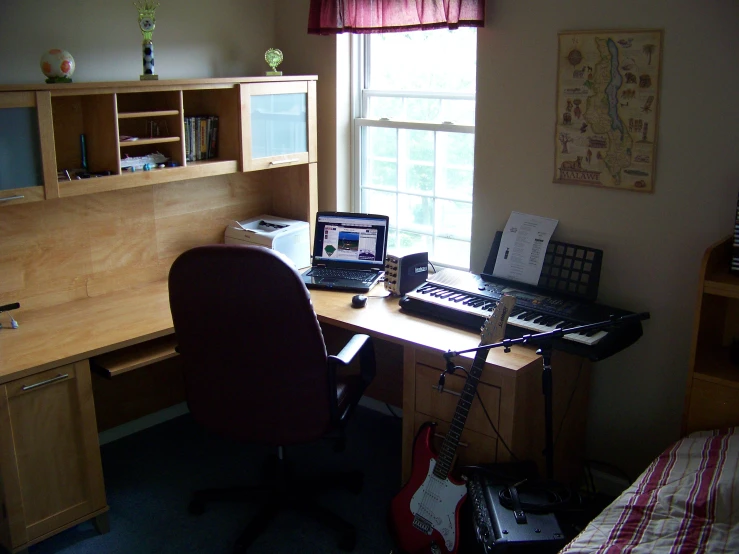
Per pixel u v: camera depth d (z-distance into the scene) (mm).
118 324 2785
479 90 2949
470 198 3271
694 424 2326
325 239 3285
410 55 3355
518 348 2461
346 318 2762
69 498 2605
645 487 1978
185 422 3547
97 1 2945
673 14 2438
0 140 2482
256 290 2186
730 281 2215
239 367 2350
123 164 2881
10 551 2480
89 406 2588
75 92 2625
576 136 2727
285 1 3559
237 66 3506
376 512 2836
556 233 2867
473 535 2283
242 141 3176
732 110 2387
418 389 2602
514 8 2777
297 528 2746
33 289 2926
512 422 2352
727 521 1771
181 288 2252
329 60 3455
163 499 2928
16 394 2383
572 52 2666
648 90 2531
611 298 2777
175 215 3354
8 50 2723
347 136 3588
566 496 2236
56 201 2928
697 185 2502
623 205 2676
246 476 3084
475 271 3152
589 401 2908
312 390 2367
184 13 3238
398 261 2934
